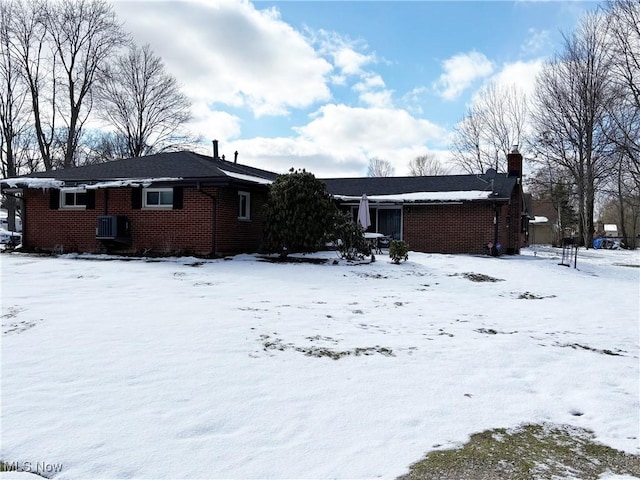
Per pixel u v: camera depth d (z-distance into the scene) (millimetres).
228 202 15172
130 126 39688
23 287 8672
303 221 14211
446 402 4008
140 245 15297
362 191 22688
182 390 4012
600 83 30312
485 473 2910
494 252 18797
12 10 29297
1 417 3387
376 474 2832
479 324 7117
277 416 3582
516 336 6418
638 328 7152
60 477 2668
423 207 20141
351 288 10141
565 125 34562
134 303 7582
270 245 14570
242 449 3062
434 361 5129
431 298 9344
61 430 3221
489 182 21922
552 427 3631
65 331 5688
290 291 9383
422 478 2820
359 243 14383
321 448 3123
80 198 16094
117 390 3957
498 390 4340
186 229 14836
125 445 3047
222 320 6547
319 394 4051
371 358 5145
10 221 30562
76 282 9461
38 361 4605
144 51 39188
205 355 4969
